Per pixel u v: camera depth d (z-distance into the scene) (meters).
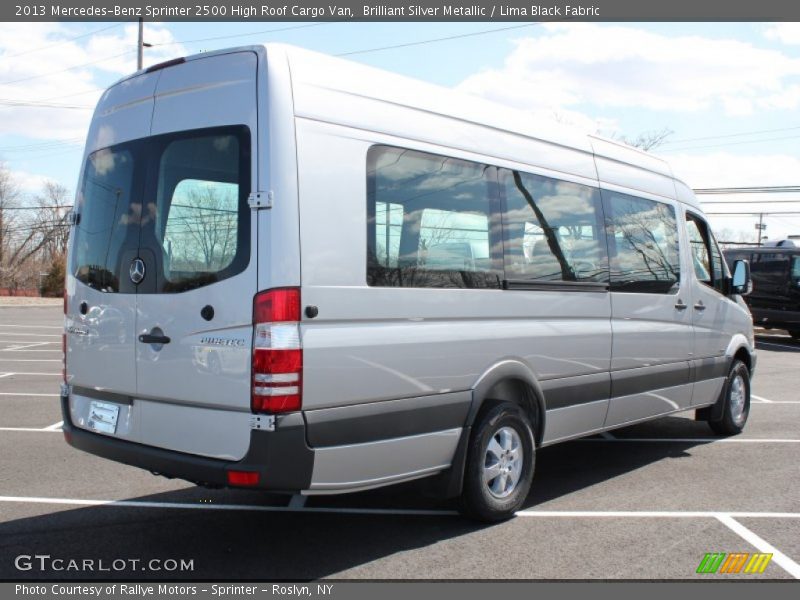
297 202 4.02
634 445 7.80
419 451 4.59
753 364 8.55
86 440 4.82
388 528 5.09
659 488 6.14
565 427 5.76
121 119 4.83
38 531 5.01
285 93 4.08
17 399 10.16
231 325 4.04
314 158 4.12
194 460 4.14
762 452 7.47
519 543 4.81
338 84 4.35
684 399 7.30
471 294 4.94
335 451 4.10
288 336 3.92
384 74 4.67
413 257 4.60
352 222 4.25
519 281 5.32
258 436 3.89
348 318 4.18
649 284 6.75
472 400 4.91
